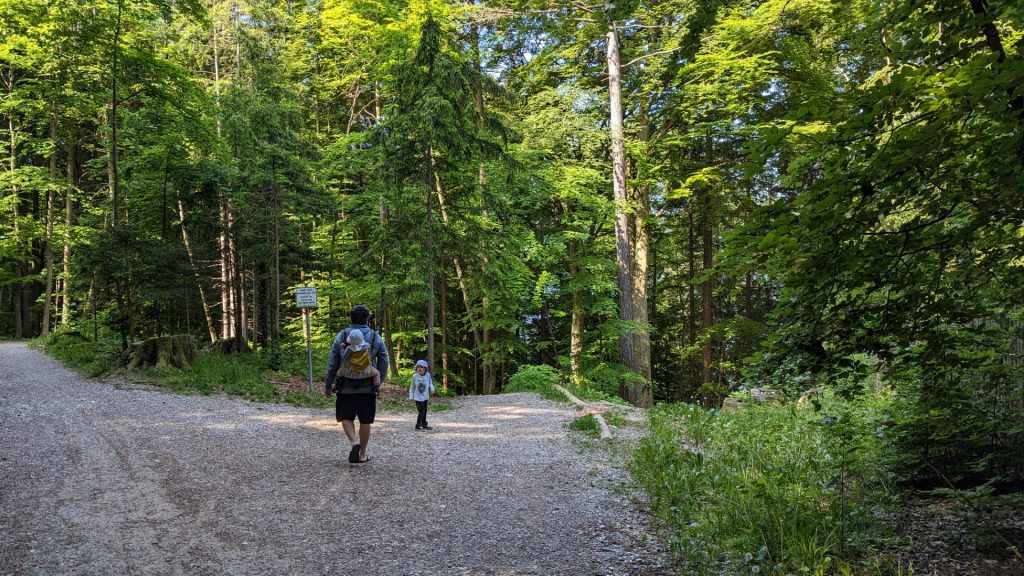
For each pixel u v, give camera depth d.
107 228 13.64
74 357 14.80
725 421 9.41
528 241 17.50
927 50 3.84
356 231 19.89
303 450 7.00
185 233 20.33
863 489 5.36
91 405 8.88
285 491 5.33
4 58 17.52
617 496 5.74
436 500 5.35
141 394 10.13
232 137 19.73
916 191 3.46
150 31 17.70
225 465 6.09
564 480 6.35
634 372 18.23
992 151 3.29
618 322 17.86
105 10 14.74
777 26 14.80
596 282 18.27
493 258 15.96
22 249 26.83
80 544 3.88
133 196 19.83
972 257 3.80
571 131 17.19
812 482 5.58
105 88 16.77
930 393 4.21
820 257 3.57
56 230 24.19
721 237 3.97
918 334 3.71
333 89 24.41
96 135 24.16
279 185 15.61
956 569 3.55
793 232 3.44
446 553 4.14
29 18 14.77
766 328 4.38
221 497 5.06
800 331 3.96
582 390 16.14
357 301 20.31
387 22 17.25
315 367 15.66
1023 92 3.00
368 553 4.06
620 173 17.61
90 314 22.22
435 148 13.70
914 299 3.70
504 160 14.62
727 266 4.06
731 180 19.20
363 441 6.46
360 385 6.48
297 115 18.31
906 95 3.16
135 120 18.00
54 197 27.25
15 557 3.60
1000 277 3.82
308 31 23.56
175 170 18.78
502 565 3.97
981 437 4.71
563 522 4.93
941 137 3.17
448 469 6.57
